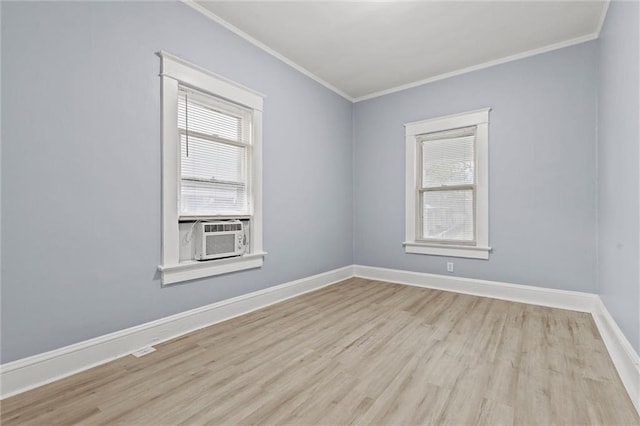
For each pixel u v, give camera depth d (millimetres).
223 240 2754
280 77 3387
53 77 1786
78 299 1896
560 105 3121
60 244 1822
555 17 2705
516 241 3365
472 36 3025
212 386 1715
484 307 3135
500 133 3457
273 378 1798
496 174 3479
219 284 2762
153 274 2279
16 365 1647
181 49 2445
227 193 2896
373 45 3199
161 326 2311
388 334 2447
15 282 1663
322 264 4055
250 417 1452
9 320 1646
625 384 1680
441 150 3932
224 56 2777
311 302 3330
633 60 1755
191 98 2588
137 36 2176
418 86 4074
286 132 3475
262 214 3168
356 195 4676
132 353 2113
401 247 4230
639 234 1614
